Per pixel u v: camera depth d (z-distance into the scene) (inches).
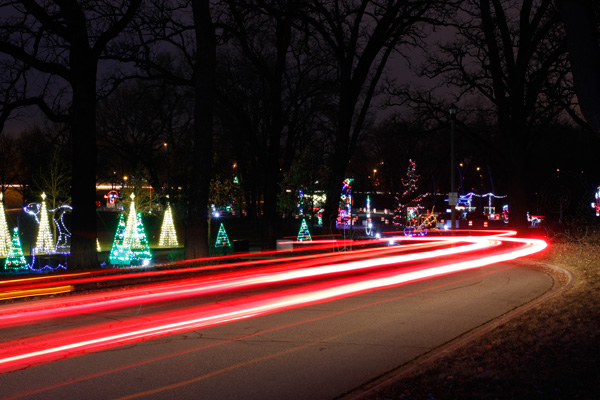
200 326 428.1
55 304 532.7
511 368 260.4
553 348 288.7
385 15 1103.0
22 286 655.8
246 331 407.8
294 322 439.2
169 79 914.7
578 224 1179.3
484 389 233.6
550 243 1050.7
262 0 988.6
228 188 1601.9
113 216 3061.0
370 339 376.5
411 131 1547.7
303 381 283.1
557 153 2311.8
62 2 710.5
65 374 300.4
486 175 3280.0
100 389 273.7
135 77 874.8
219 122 1860.2
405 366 300.5
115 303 547.2
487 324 409.4
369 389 258.1
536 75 1270.9
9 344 373.7
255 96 1786.4
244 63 1465.3
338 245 1202.6
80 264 763.4
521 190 1259.8
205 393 266.1
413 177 2145.7
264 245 1168.8
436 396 230.8
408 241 1576.0
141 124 1925.4
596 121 247.6
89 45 753.0
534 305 441.1
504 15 1243.2
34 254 1193.4
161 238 1603.1
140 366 315.3
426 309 488.1
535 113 1471.5
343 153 1169.4
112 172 2849.4
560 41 1210.6
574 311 385.4
